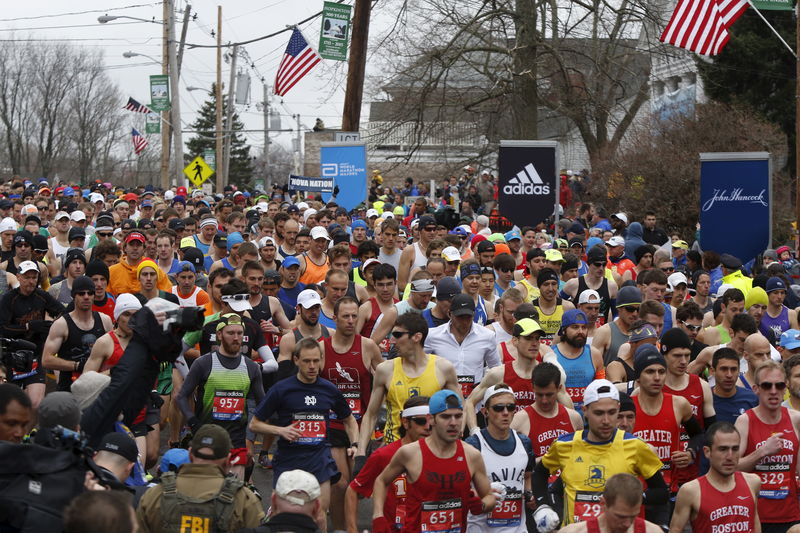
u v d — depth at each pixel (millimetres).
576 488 27484
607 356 39500
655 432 31234
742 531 27750
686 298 55750
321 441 31422
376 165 193500
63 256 60156
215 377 33281
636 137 114562
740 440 29500
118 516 15727
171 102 136750
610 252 61094
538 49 132750
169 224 64500
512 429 29328
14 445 18375
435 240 51062
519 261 59531
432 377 32969
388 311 39094
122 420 28688
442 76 134500
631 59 141250
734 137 110375
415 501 26625
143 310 21391
